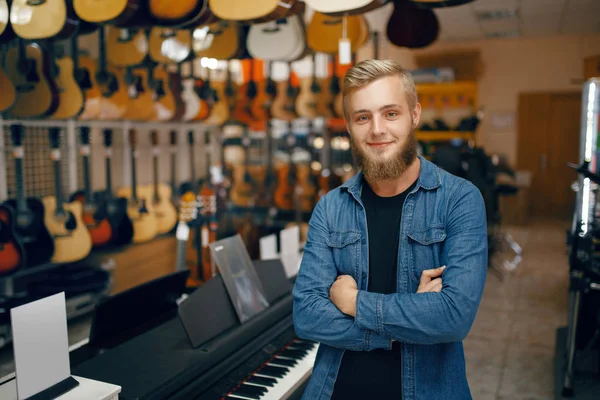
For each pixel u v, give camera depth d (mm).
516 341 4039
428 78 8688
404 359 1217
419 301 1129
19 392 1168
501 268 6125
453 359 1245
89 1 2172
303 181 5410
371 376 1240
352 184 1324
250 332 1848
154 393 1409
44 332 1229
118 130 3959
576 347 3242
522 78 9203
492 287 5426
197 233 3467
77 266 3186
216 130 5023
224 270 1845
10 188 3236
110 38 3451
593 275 2900
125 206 3557
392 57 9453
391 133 1179
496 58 9297
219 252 1854
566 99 9094
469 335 4168
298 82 4848
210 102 4238
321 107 4715
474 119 8469
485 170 5980
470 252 1165
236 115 4828
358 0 2090
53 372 1254
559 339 3811
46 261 2994
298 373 1815
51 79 2920
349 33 3096
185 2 2176
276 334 1979
